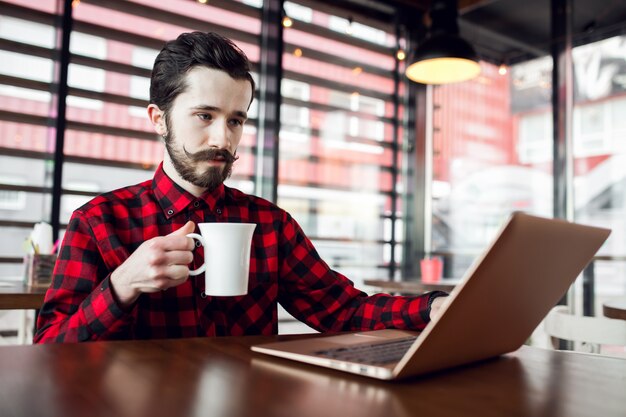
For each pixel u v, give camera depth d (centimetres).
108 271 117
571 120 462
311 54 490
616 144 449
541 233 67
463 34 532
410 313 112
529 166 490
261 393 61
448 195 538
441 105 546
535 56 493
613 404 61
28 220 363
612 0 452
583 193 461
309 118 488
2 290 210
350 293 131
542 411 58
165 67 117
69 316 105
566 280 85
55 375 65
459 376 74
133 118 402
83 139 382
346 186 512
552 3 474
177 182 127
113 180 395
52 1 368
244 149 452
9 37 354
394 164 547
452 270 530
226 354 81
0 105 351
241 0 448
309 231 490
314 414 54
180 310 117
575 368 82
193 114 114
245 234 92
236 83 115
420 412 56
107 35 388
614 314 186
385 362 72
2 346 80
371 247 529
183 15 421
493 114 514
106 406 54
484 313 70
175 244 88
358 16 516
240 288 93
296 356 76
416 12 541
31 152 362
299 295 137
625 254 440
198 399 57
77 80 379
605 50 457
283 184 473
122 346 83
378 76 535
